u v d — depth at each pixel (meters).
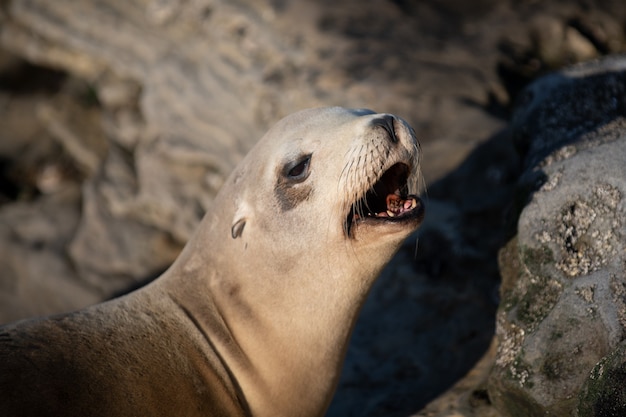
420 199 5.63
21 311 11.10
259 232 5.96
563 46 11.05
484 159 8.83
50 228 12.09
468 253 7.79
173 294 6.18
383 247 5.65
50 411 5.01
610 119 6.51
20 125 14.03
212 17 12.24
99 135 13.38
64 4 13.68
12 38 14.40
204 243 6.30
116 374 5.45
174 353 5.79
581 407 4.90
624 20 11.27
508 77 10.60
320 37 11.41
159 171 11.78
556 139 6.57
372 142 5.43
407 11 11.93
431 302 7.58
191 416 5.63
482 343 6.82
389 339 7.42
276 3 12.02
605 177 5.56
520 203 6.21
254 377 6.00
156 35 12.77
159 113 12.16
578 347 5.22
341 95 10.49
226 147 11.42
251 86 11.27
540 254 5.70
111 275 11.12
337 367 6.18
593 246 5.46
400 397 6.67
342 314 5.99
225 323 6.09
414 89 10.31
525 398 5.39
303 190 5.79
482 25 11.54
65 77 14.52
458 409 6.16
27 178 13.23
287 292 5.93
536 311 5.62
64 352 5.42
